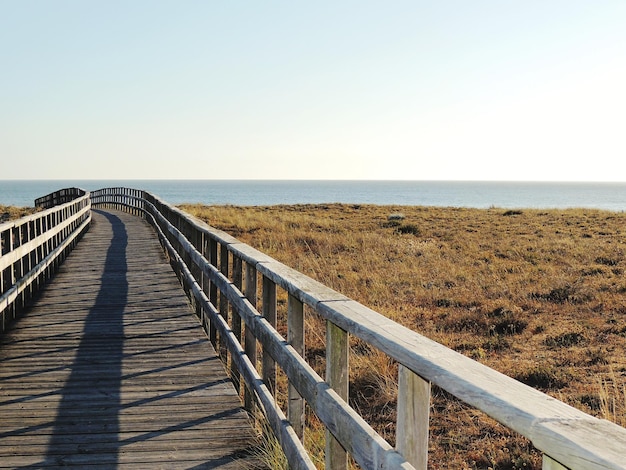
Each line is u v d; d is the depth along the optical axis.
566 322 10.33
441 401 6.90
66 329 7.55
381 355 7.85
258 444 4.21
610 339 9.27
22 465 3.89
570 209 37.97
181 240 10.00
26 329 7.55
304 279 3.62
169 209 13.86
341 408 2.66
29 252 9.39
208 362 6.18
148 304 9.14
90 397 5.15
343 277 14.09
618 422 5.83
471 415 6.46
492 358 8.35
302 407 3.71
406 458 2.07
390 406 6.72
